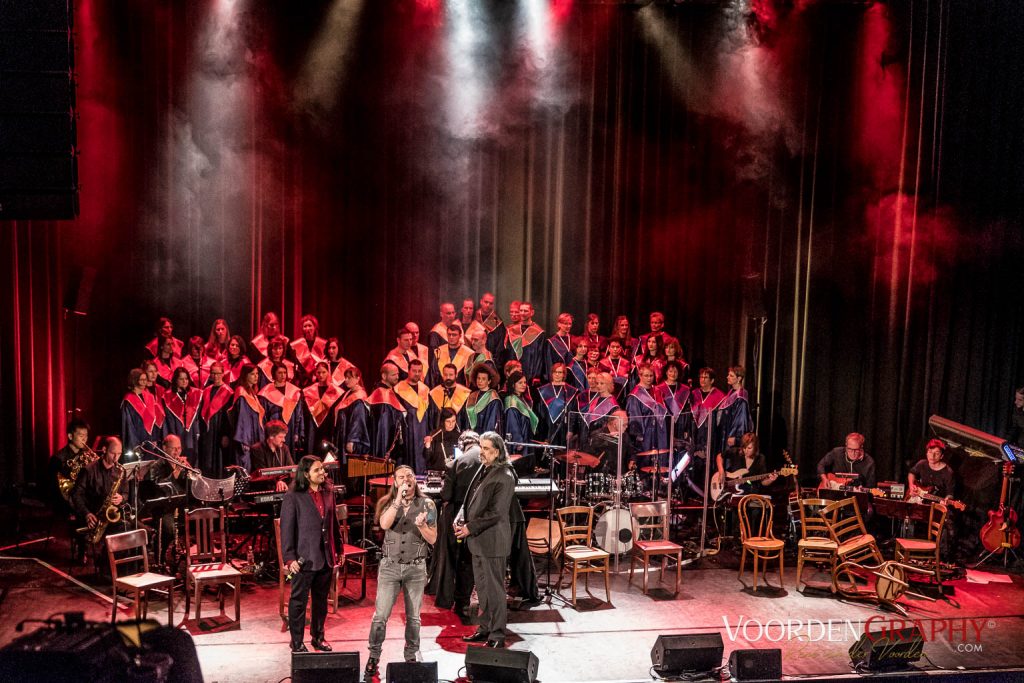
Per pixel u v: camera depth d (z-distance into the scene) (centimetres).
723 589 784
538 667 611
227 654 628
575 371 1034
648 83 1055
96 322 999
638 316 1070
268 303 1030
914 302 1035
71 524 786
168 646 639
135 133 993
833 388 1070
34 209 683
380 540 848
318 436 975
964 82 1003
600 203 1059
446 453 848
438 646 652
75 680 595
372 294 1047
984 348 1010
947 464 891
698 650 604
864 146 1048
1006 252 1000
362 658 630
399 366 996
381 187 1041
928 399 1031
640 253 1065
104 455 780
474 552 650
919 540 798
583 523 864
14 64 670
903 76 1029
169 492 794
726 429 992
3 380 972
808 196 1060
